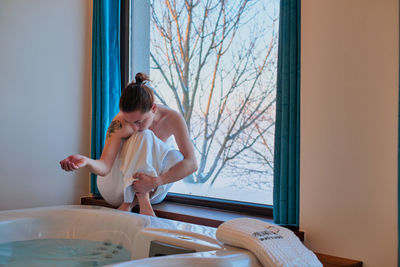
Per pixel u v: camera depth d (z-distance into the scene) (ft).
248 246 4.09
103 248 5.76
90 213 6.35
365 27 5.21
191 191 9.26
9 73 8.02
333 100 5.48
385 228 5.02
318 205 5.59
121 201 7.26
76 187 9.09
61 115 8.86
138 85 6.50
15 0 8.09
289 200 5.99
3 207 7.97
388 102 5.01
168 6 9.89
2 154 7.95
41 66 8.52
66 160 6.04
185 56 9.62
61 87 8.85
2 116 7.93
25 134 8.27
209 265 3.76
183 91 9.62
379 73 5.09
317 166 5.61
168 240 4.79
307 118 5.73
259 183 8.29
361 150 5.23
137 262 3.58
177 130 7.07
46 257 5.21
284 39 6.06
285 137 6.04
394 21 4.97
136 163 6.61
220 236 4.37
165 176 6.68
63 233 6.34
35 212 6.39
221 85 9.04
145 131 6.70
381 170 5.06
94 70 8.90
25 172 8.27
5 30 7.95
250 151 8.47
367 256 5.16
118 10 8.94
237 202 7.55
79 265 4.82
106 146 6.78
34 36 8.39
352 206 5.29
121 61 9.37
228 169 8.78
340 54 5.42
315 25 5.66
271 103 8.20
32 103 8.37
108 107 8.75
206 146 9.22
